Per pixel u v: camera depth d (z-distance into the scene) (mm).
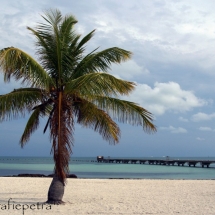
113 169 57688
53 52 11859
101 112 12109
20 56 10492
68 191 17719
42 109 12242
